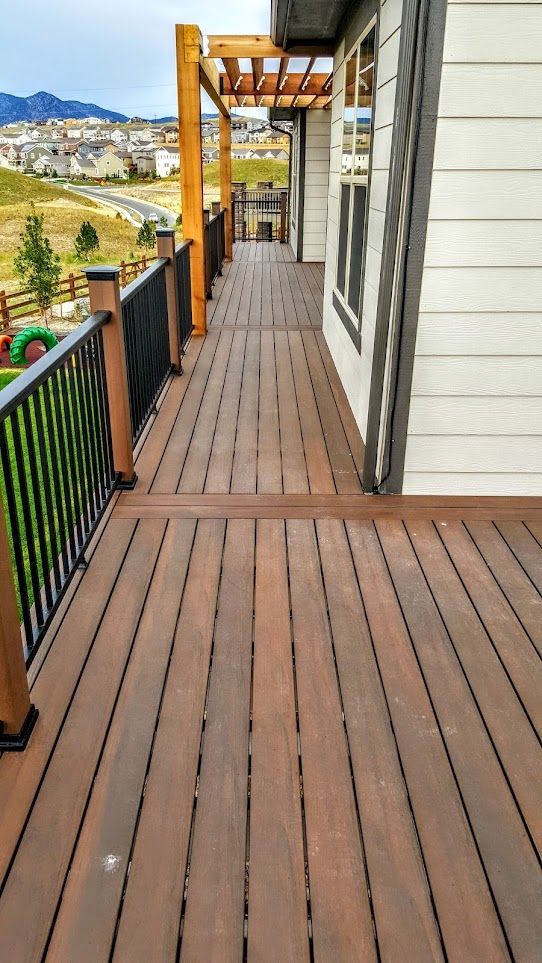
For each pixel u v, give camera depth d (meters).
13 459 4.38
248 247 13.50
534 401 2.84
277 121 13.09
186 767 1.59
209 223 7.74
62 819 1.46
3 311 13.27
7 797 1.51
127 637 2.05
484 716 1.77
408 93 2.37
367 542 2.60
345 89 4.60
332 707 1.79
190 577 2.36
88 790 1.53
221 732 1.70
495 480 2.99
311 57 5.70
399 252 2.59
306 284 8.81
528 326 2.70
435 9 2.26
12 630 1.58
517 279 2.63
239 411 4.05
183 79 5.23
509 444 2.92
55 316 20.27
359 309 3.76
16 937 1.22
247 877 1.34
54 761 1.60
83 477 2.45
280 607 2.20
